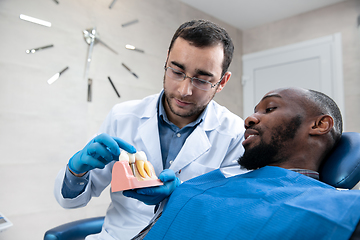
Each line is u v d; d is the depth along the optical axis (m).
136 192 0.71
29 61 1.82
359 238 0.48
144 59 2.41
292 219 0.51
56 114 1.92
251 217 0.54
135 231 1.01
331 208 0.52
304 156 0.71
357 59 2.56
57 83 1.93
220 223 0.56
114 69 2.21
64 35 1.97
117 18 2.25
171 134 1.14
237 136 1.21
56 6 1.94
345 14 2.66
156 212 0.79
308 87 2.82
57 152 1.92
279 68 3.02
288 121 0.70
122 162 0.67
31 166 1.82
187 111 1.02
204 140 1.12
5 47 1.74
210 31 0.94
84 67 2.06
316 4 2.75
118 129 1.15
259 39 3.20
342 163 0.78
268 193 0.60
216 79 0.99
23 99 1.79
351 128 2.55
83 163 0.81
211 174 0.79
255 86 3.19
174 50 0.95
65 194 0.98
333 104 0.77
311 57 2.81
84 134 2.04
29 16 1.83
